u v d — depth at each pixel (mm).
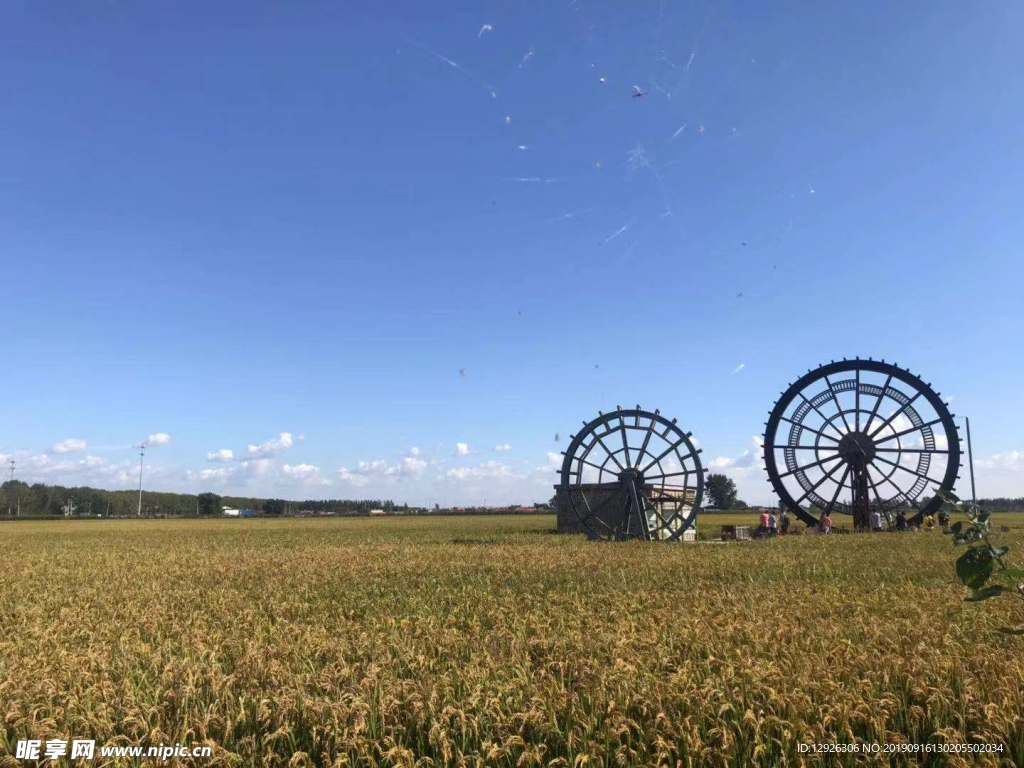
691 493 59531
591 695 9922
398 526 93250
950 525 6867
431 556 36594
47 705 10148
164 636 16172
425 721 9328
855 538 43781
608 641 13469
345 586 25359
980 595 6664
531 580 25578
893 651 11914
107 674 11820
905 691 9812
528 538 54344
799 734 8469
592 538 52688
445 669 12062
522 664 11641
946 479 54938
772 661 11258
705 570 27234
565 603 19500
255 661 12297
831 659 11258
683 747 8367
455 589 23406
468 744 8938
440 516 159375
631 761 8344
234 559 38688
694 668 11094
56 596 24703
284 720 9375
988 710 8617
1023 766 8016
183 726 9219
